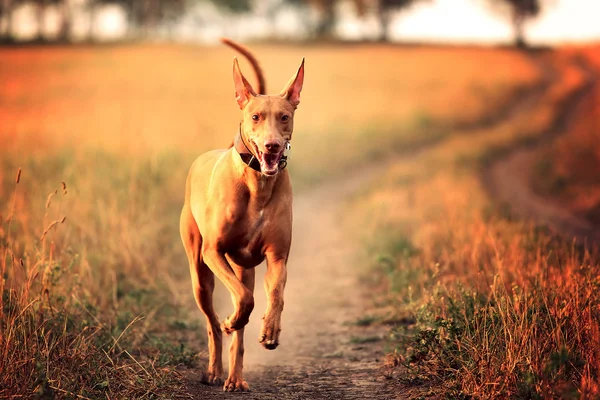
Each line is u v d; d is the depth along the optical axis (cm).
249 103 586
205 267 643
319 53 7162
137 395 577
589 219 1600
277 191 582
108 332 683
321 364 709
